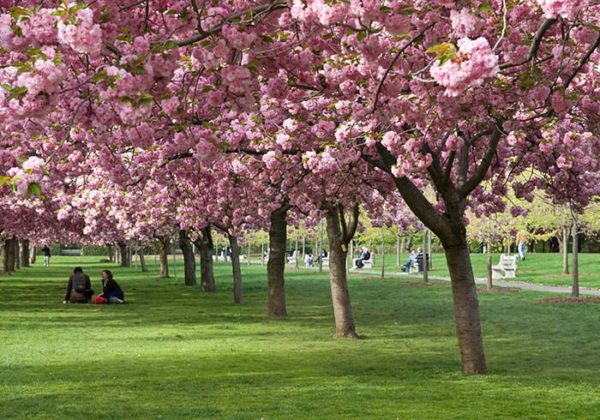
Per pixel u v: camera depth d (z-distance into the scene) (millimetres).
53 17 5602
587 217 32438
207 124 8039
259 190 19125
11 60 6711
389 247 90438
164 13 7398
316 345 18516
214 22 6965
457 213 13727
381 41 7410
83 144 13281
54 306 30016
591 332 20516
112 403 11438
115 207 22891
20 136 9258
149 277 55594
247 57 7152
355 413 10781
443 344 18766
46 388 12656
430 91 8727
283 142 12992
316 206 18516
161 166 15992
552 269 49125
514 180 19875
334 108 11594
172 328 22141
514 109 11211
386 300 31828
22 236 44219
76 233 42344
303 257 83312
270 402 11586
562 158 13430
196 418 10406
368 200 20625
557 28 9500
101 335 20297
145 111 6152
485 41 5367
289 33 8195
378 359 16344
